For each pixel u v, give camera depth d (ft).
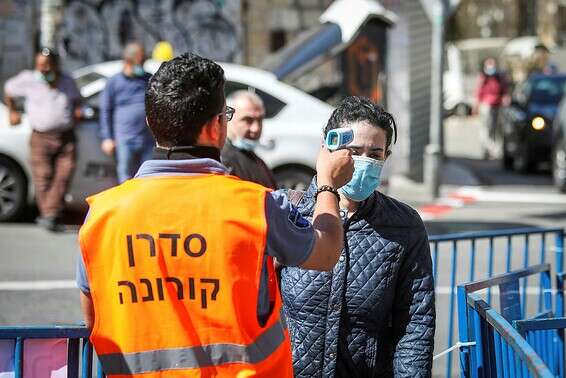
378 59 52.75
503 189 60.64
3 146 41.14
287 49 47.73
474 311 14.26
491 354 13.88
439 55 53.21
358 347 13.16
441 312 29.40
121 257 10.41
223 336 10.30
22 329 12.55
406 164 59.72
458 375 24.56
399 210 13.42
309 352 13.20
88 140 41.06
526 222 47.01
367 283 13.08
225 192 10.43
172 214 10.39
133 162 38.37
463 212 50.08
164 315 10.32
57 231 40.42
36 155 39.68
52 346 12.74
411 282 13.24
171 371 10.32
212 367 10.30
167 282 10.31
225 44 58.95
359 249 13.15
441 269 35.45
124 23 57.11
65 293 31.19
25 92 39.65
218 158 10.88
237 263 10.28
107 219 10.54
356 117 13.01
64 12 55.42
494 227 45.19
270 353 10.52
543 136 68.13
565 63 96.22
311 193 13.23
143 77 38.27
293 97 43.37
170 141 10.69
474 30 164.14
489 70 84.07
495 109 82.94
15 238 38.88
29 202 43.09
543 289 19.58
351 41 47.55
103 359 10.57
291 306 13.37
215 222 10.32
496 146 83.35
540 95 71.41
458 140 101.71
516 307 17.19
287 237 10.51
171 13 57.88
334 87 51.49
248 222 10.28
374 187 12.93
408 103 59.41
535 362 10.59
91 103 42.01
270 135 42.42
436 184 54.13
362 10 48.67
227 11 58.75
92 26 56.34
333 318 13.14
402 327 13.24
